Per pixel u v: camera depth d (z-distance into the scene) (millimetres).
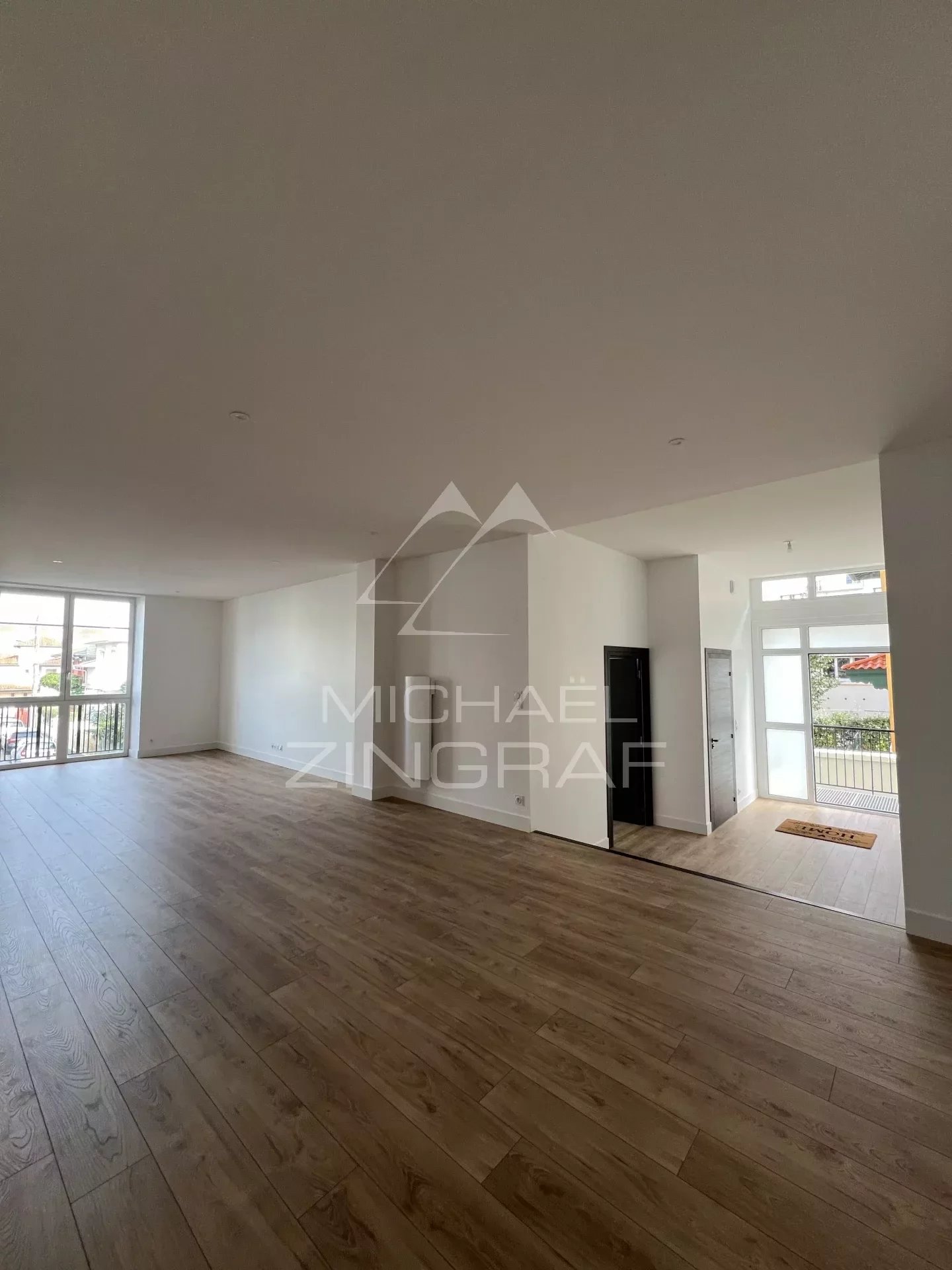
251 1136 1623
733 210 1358
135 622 8664
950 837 2750
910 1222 1364
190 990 2365
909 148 1187
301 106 1100
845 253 1497
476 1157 1556
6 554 5637
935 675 2793
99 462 3094
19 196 1303
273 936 2852
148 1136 1624
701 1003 2262
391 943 2770
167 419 2551
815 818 6555
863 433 2680
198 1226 1361
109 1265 1271
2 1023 2150
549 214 1366
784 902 3256
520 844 4316
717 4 932
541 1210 1403
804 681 7289
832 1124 1662
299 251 1493
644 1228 1358
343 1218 1384
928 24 955
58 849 4234
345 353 2006
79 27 963
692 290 1659
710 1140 1607
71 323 1826
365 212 1362
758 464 3098
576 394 2303
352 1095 1782
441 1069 1898
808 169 1245
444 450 2910
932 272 1569
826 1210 1395
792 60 1017
